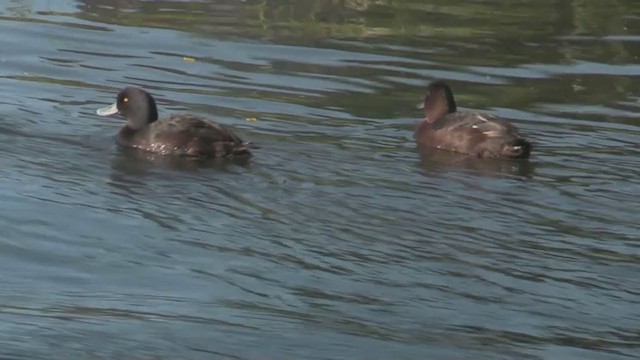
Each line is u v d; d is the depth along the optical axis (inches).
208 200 787.4
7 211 756.6
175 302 657.6
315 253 721.0
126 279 684.1
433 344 618.5
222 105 983.0
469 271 704.4
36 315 632.4
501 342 625.0
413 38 1207.6
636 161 879.7
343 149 884.6
